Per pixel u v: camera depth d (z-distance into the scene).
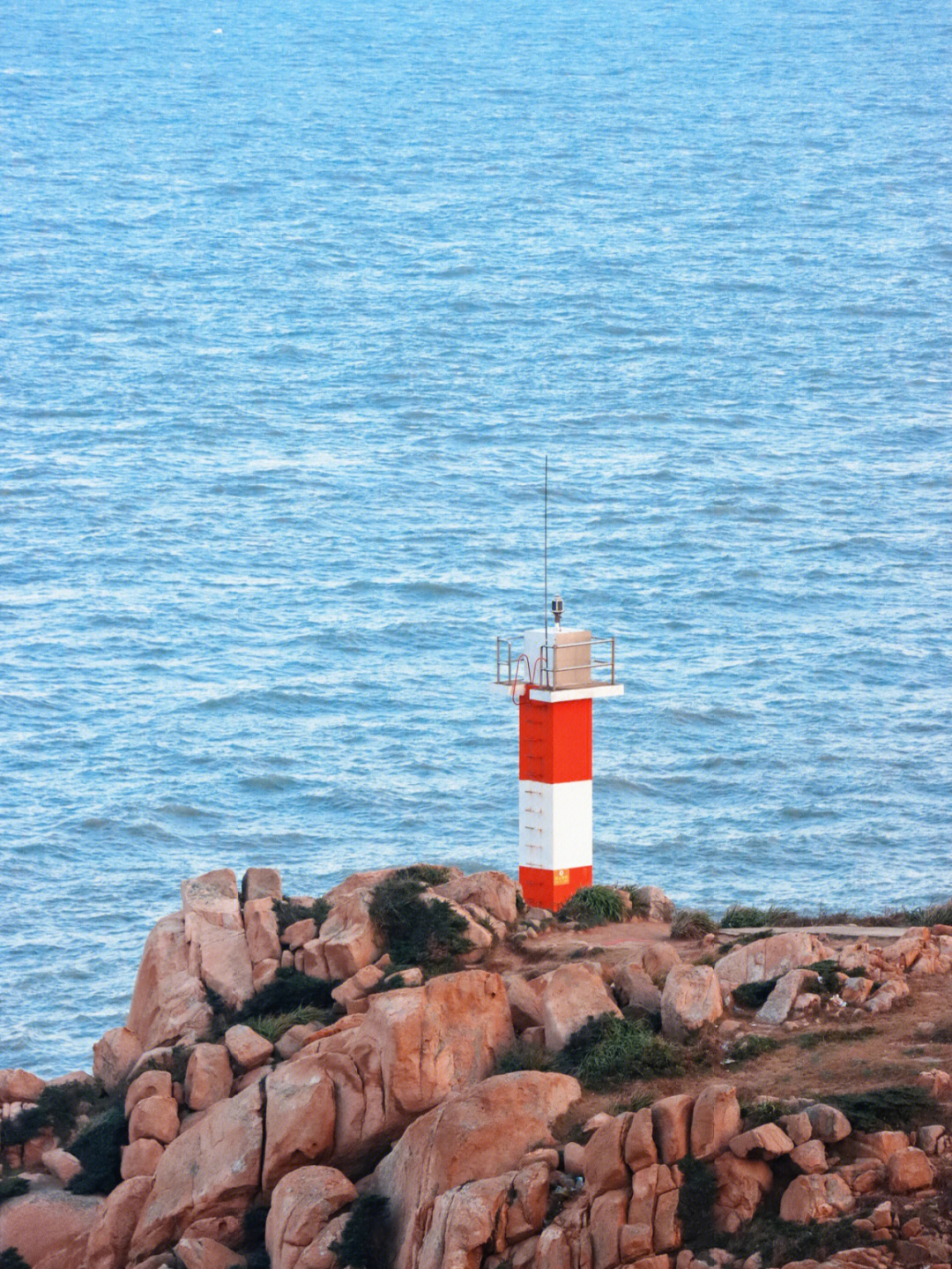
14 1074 122.69
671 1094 93.31
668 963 112.38
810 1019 100.81
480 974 104.19
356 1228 91.19
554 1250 83.25
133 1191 102.69
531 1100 92.69
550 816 131.75
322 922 125.12
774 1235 80.62
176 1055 113.94
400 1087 99.25
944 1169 81.88
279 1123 99.31
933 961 106.31
